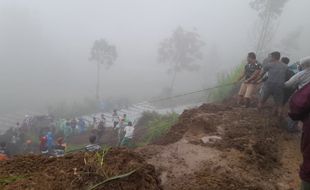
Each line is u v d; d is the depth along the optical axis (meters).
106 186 3.56
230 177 5.28
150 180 3.93
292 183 5.61
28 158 4.38
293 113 3.64
